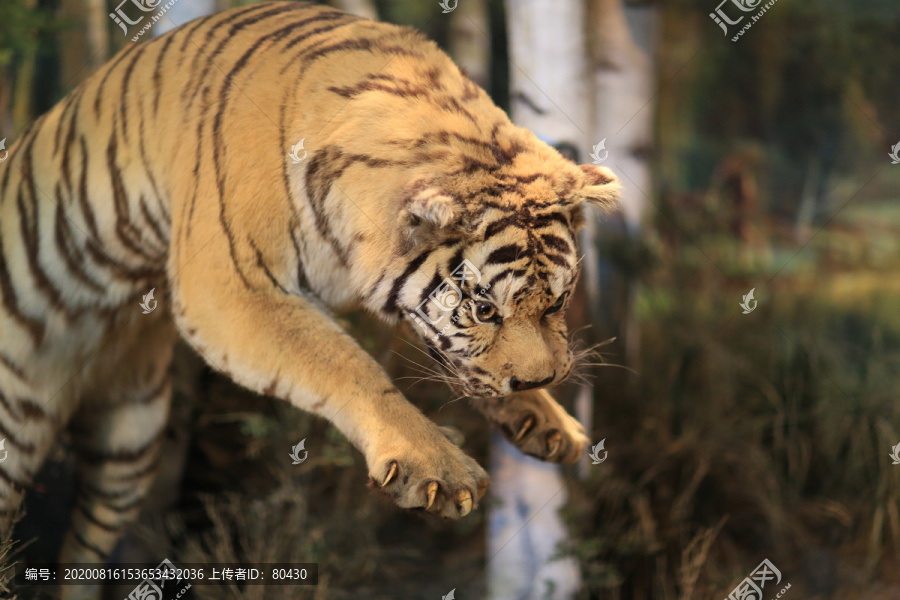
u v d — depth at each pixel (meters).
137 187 4.47
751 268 10.97
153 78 4.45
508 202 3.69
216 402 6.48
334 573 6.09
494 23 10.64
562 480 5.69
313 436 6.38
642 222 8.12
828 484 7.07
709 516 6.80
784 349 7.92
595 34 7.31
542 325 3.84
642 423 7.16
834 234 15.30
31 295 4.81
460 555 6.63
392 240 3.79
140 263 4.73
